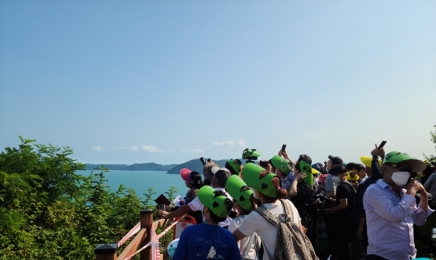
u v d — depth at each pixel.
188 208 5.38
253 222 4.00
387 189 4.41
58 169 12.02
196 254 3.67
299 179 7.21
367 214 4.49
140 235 5.62
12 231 8.78
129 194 11.84
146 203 11.90
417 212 4.62
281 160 7.50
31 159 11.52
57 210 10.75
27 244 8.70
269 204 4.14
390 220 4.20
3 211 9.04
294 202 7.23
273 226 3.97
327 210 7.15
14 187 10.13
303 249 3.88
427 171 10.94
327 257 7.43
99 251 3.80
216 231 3.80
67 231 9.12
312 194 7.39
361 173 8.57
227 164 7.41
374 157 6.40
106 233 10.09
